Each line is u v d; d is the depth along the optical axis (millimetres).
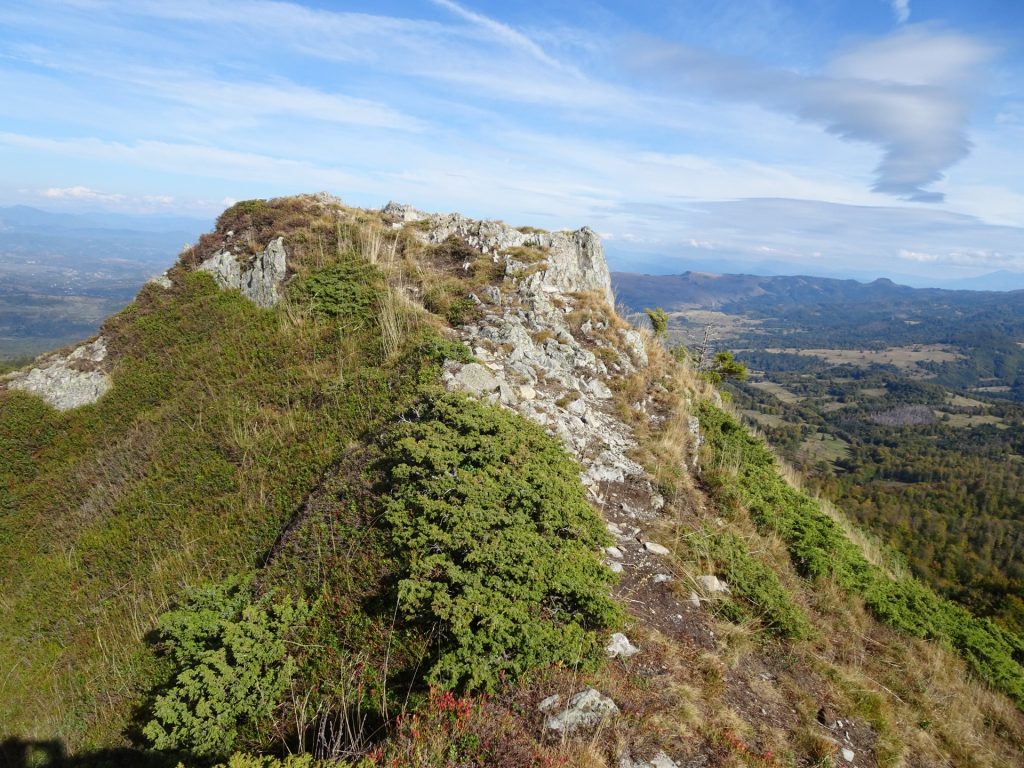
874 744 6254
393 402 10422
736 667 6539
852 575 9883
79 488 13117
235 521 9875
